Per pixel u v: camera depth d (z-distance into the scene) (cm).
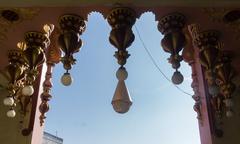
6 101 420
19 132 489
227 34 403
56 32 423
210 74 375
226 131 478
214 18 377
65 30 360
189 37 425
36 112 495
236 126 483
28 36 397
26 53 388
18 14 379
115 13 338
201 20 379
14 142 484
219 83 416
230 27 392
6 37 421
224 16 373
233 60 450
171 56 346
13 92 429
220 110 462
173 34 351
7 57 462
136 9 352
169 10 357
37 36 397
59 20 368
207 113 475
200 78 491
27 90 376
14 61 435
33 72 385
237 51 430
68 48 352
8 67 433
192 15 367
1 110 526
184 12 360
